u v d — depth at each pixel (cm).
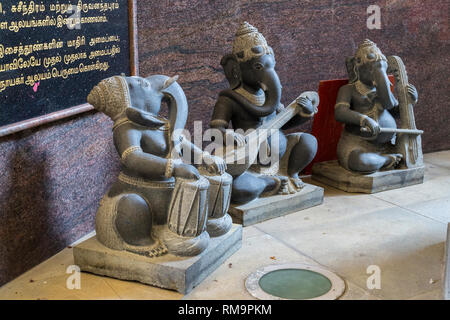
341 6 540
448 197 476
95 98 320
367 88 482
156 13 447
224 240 349
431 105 618
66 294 310
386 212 440
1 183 317
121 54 412
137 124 323
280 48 518
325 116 512
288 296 309
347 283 325
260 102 424
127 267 321
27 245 342
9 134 319
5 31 308
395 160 497
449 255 340
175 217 319
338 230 404
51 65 345
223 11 483
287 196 438
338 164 516
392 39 578
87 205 397
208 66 487
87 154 390
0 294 312
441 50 608
